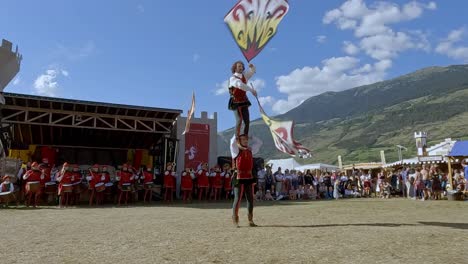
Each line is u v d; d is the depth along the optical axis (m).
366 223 7.07
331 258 4.03
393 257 4.07
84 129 19.61
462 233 5.61
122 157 21.98
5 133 17.52
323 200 18.70
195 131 21.33
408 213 9.78
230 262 3.92
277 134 6.23
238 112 6.91
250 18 6.77
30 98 15.72
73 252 4.52
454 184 19.03
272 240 5.09
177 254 4.31
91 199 15.01
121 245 4.92
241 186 6.86
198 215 9.30
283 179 20.59
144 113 18.61
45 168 15.33
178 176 20.53
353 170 26.55
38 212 10.75
